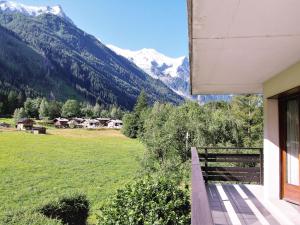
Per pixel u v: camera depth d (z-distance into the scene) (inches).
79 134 3174.2
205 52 135.2
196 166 134.2
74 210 534.6
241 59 150.6
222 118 919.7
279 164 229.8
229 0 79.9
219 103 1278.3
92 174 1264.8
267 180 234.1
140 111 2982.3
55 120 4175.7
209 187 285.6
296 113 204.8
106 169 1379.2
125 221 271.3
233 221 192.9
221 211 213.0
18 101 4864.7
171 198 280.2
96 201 863.1
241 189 275.7
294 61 160.9
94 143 2431.1
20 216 375.9
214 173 301.0
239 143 930.1
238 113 1115.3
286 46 126.1
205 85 245.3
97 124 4318.4
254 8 85.3
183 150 885.2
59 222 374.6
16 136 2588.6
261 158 293.6
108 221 281.0
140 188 289.3
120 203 290.2
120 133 3449.8
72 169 1360.7
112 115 5201.8
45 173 1259.8
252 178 297.1
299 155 200.7
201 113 954.7
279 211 201.6
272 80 215.9
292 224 177.6
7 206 807.7
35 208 478.6
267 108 234.1
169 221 262.2
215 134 896.3
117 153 1908.2
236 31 105.5
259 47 127.1
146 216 268.1
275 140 231.5
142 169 918.4
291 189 216.5
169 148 885.2
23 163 1456.7
